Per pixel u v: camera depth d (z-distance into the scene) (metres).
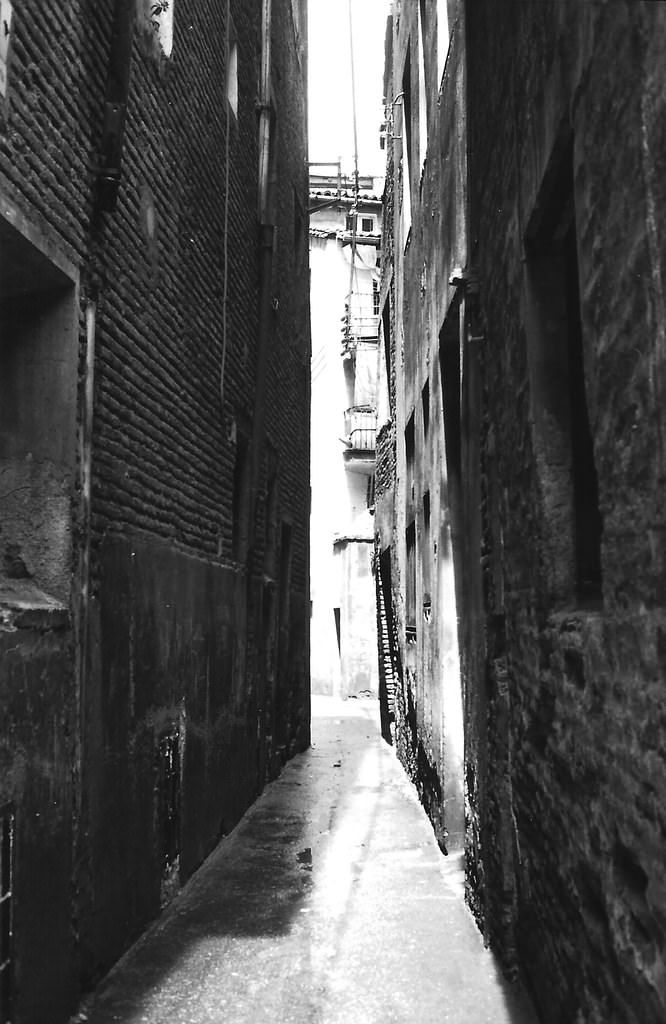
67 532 4.02
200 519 6.73
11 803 3.38
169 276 5.85
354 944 4.91
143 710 5.14
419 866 6.59
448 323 6.59
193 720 6.38
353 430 26.36
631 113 2.19
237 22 8.39
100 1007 4.11
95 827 4.31
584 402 3.51
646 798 2.23
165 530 5.71
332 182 25.55
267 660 10.37
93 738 4.28
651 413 2.12
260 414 9.03
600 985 2.78
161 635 5.53
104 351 4.52
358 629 26.77
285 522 11.73
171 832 5.77
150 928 5.22
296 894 5.90
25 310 4.10
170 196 5.86
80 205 4.21
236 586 8.12
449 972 4.48
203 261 6.83
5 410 4.07
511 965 4.43
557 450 3.65
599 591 3.30
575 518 3.60
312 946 4.89
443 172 6.87
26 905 3.50
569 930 3.23
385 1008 4.08
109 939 4.52
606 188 2.43
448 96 6.56
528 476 3.89
